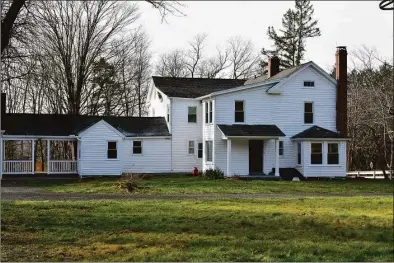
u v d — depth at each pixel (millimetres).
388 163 46375
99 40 51000
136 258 10242
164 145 40812
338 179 36938
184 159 41219
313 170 37031
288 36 70312
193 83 44781
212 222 15133
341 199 22641
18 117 40188
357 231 14148
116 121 41656
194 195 24375
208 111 38469
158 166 40594
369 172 43625
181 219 15602
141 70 62250
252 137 35875
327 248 11859
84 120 41469
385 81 47219
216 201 21125
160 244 11812
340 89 39094
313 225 15016
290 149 38281
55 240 12094
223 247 11562
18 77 21297
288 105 38344
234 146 37000
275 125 37938
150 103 50406
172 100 41156
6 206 17906
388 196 25109
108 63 55375
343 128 38969
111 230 13562
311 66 38750
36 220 14945
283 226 14758
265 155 37344
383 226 15016
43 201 20344
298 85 38594
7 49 19562
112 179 35125
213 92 40625
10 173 38312
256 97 37719
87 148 38500
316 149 37375
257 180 34312
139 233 13172
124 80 60031
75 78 50250
